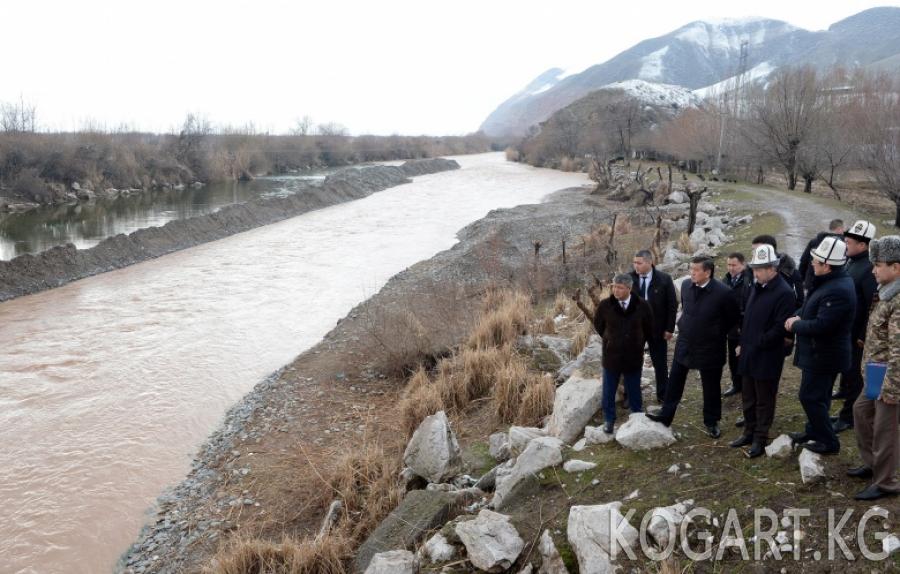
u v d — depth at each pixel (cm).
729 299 617
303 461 942
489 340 1246
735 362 726
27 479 969
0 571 768
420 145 10238
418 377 1145
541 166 7838
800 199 2819
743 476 554
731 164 4400
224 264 2533
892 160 2366
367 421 1055
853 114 3212
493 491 721
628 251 2022
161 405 1232
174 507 876
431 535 642
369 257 2628
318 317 1805
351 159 8488
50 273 2236
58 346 1578
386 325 1341
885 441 468
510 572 538
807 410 542
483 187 5338
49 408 1221
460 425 980
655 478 586
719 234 1931
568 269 1853
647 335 685
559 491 615
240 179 6066
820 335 521
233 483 905
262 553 675
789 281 714
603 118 7594
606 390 700
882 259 473
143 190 5025
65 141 4884
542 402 920
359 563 636
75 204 4212
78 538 827
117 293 2094
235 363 1455
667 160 5991
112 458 1029
